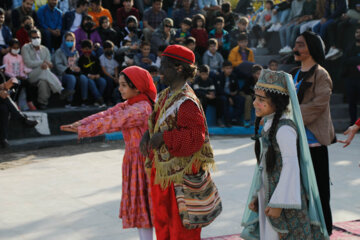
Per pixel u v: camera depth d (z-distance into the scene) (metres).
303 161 3.75
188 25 14.97
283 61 16.86
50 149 11.28
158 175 3.89
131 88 4.62
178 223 3.89
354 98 13.84
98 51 14.20
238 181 7.82
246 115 13.92
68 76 13.07
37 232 5.59
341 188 7.39
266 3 18.19
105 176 8.37
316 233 3.85
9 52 12.34
